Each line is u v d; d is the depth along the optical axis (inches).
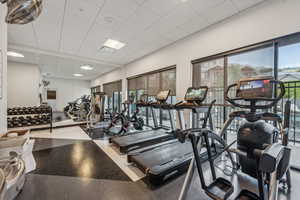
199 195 70.4
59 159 110.7
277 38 96.9
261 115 62.3
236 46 117.6
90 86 526.0
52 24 134.3
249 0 101.7
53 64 282.0
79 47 195.3
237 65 121.3
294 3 89.9
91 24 134.6
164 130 178.4
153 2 104.1
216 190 57.6
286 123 68.8
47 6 108.2
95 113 246.7
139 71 243.9
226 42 124.5
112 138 144.3
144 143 133.8
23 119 192.2
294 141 110.4
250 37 109.4
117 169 95.4
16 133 105.0
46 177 85.5
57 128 225.6
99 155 119.0
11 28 141.5
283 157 54.1
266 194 62.9
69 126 239.3
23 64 267.0
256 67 110.2
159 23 132.7
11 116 187.2
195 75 154.8
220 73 133.3
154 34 154.9
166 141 141.6
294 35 90.4
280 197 68.2
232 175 86.9
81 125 249.0
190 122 155.7
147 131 172.1
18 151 89.9
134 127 210.2
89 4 106.3
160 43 179.2
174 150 112.0
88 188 75.4
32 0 51.6
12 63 257.0
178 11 114.7
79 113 295.6
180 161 91.7
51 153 123.3
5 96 108.2
